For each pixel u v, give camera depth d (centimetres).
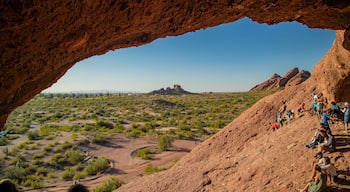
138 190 1788
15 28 362
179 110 8119
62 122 6281
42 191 2555
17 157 3431
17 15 345
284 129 1789
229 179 1488
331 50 1862
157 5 504
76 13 413
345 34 898
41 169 3069
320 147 1262
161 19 563
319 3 630
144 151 3600
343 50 1461
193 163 2122
